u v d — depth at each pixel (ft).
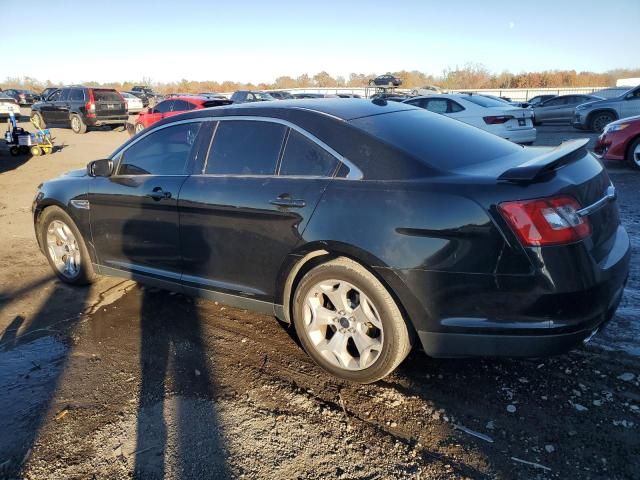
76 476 7.94
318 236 9.56
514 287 8.18
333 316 9.93
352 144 9.84
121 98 73.72
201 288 12.08
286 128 10.74
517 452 8.02
